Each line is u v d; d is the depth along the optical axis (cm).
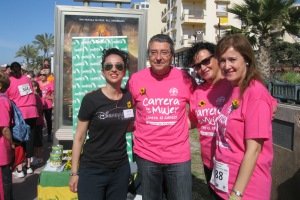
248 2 1766
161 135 287
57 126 484
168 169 290
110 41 436
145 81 296
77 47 434
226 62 218
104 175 272
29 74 1099
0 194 361
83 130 274
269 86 723
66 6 478
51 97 827
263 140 208
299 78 810
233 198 205
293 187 343
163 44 282
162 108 287
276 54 2344
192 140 867
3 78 373
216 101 270
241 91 217
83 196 270
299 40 2830
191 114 303
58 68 482
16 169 549
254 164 206
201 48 274
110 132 269
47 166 391
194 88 301
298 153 337
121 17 491
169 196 300
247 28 1781
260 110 205
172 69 301
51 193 372
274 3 1680
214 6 3616
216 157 233
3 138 358
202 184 520
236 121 216
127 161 286
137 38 498
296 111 343
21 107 537
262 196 213
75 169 278
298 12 1731
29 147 565
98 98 266
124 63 272
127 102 277
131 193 362
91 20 485
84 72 435
